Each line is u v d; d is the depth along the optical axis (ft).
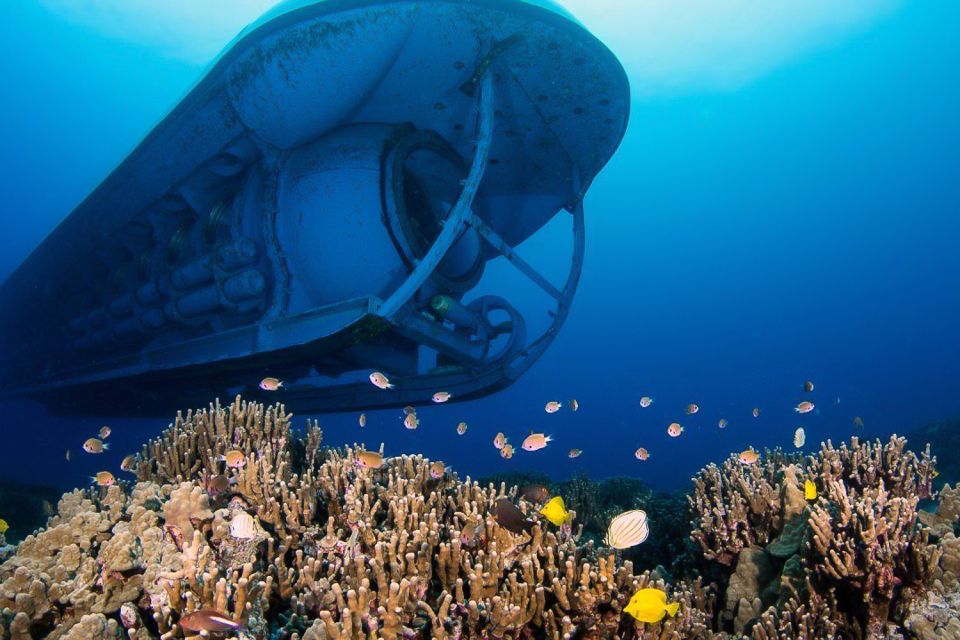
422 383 42.70
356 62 26.99
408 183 38.42
